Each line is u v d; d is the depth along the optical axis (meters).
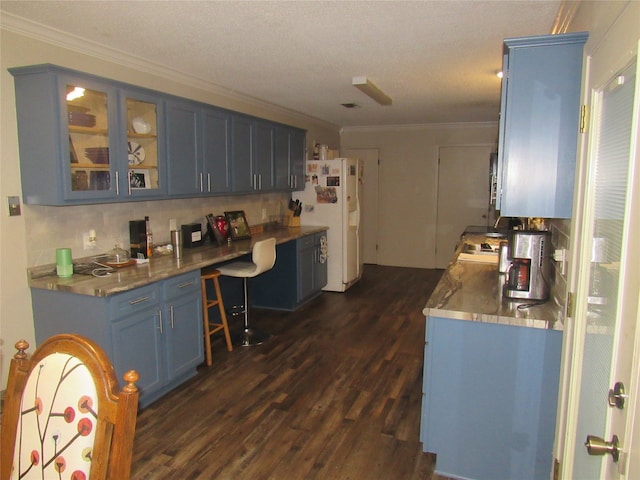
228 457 2.39
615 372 1.10
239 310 4.62
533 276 2.33
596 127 1.48
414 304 5.25
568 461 1.68
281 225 5.77
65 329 2.66
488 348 2.12
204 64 3.49
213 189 3.94
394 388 3.17
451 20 2.55
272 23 2.59
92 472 1.09
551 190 1.96
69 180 2.62
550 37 1.87
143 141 3.28
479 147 6.99
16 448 1.23
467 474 2.24
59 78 2.53
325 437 2.58
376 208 7.62
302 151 5.67
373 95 4.46
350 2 2.29
